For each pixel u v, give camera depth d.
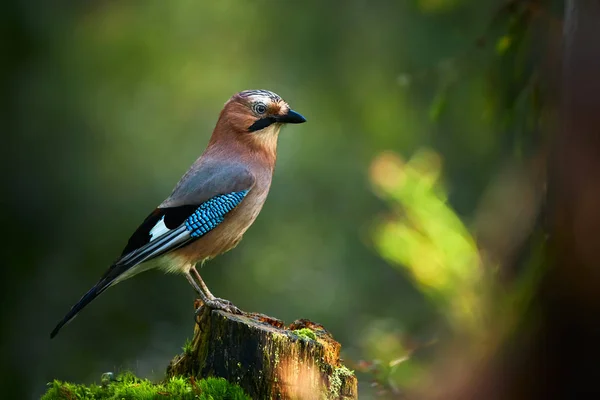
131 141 14.20
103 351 14.56
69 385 4.67
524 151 6.29
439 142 12.74
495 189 7.07
